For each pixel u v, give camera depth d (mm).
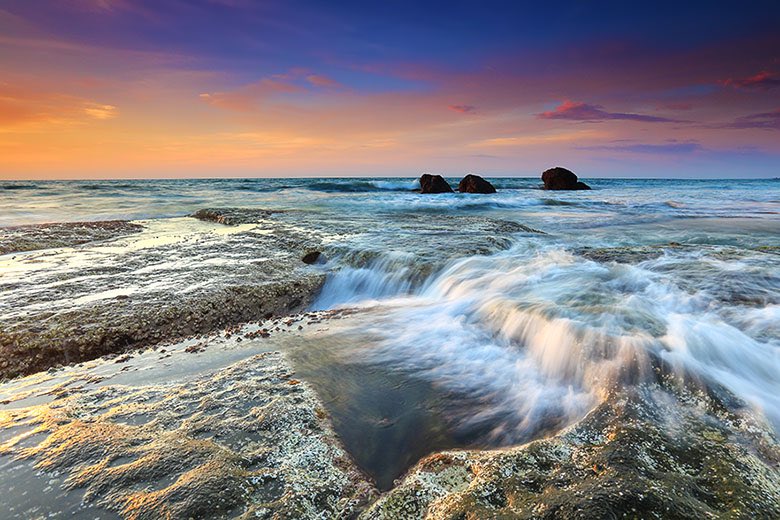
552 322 4738
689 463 2508
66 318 5645
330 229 13297
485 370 4273
